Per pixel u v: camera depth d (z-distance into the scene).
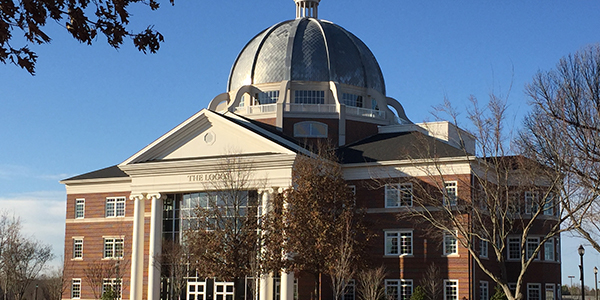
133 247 67.31
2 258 86.12
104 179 74.81
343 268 53.88
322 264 55.81
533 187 43.84
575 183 40.81
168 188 66.00
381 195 63.16
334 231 55.69
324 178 57.88
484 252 62.53
